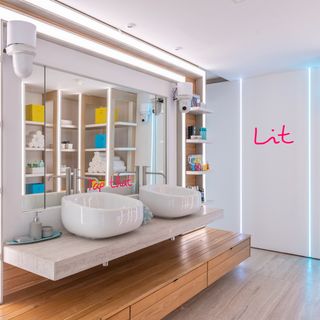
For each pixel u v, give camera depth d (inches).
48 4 86.3
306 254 157.5
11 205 81.2
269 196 167.9
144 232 91.8
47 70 89.8
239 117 177.5
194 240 132.4
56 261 66.2
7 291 81.7
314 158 154.9
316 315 101.2
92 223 77.9
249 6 89.8
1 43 77.5
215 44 120.1
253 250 168.9
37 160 87.6
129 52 115.8
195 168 149.4
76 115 98.1
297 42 118.3
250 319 98.6
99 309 73.4
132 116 118.7
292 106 160.7
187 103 131.9
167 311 89.0
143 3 87.7
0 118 78.2
